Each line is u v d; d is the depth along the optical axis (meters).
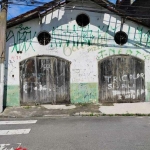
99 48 12.41
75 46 12.23
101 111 10.61
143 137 6.36
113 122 8.48
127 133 6.80
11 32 11.79
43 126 7.86
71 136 6.51
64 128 7.51
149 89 12.78
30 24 11.91
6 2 10.48
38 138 6.36
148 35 12.82
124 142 5.91
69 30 12.18
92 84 12.30
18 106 11.77
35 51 11.98
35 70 11.99
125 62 12.63
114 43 12.53
